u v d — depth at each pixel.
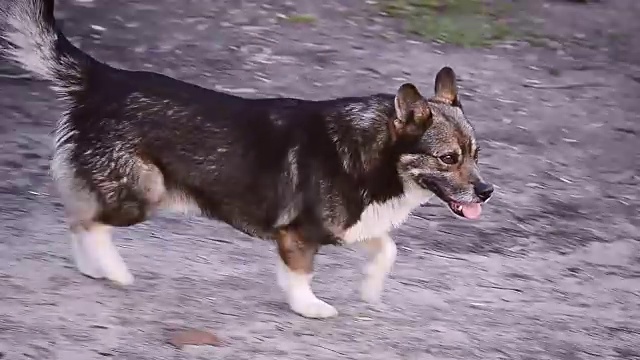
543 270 11.19
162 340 8.01
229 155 8.83
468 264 11.07
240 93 16.56
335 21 21.34
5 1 9.10
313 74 17.89
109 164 8.86
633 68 20.69
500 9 24.08
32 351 7.53
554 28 23.00
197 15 20.61
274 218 8.83
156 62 17.73
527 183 14.03
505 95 17.95
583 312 10.03
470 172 8.52
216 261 10.23
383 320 9.06
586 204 13.50
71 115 9.03
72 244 9.48
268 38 19.67
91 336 7.93
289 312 8.96
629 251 12.05
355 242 9.10
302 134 8.71
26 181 12.22
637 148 16.05
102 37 18.69
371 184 8.61
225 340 8.14
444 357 8.38
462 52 20.38
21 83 15.73
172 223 11.25
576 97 18.38
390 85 17.73
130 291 9.03
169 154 8.89
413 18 22.22
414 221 12.21
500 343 8.88
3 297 8.53
